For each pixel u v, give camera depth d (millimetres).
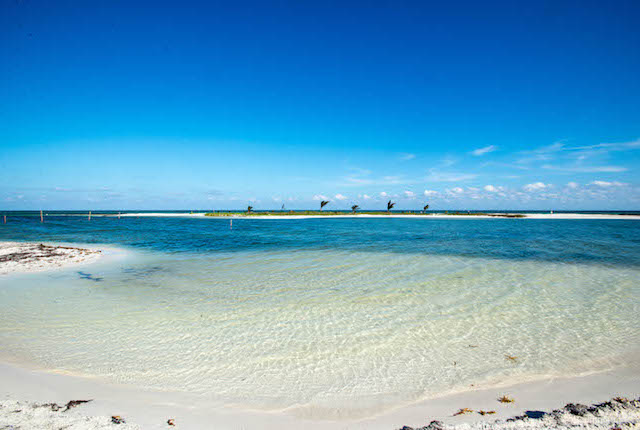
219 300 11297
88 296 11719
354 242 28469
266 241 29500
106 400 5379
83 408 5078
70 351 7316
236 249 24172
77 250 22734
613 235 34750
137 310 10203
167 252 22688
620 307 10469
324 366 6754
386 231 41312
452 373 6469
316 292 12312
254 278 14555
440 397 5625
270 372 6492
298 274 15375
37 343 7719
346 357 7152
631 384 5973
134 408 5160
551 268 16578
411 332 8531
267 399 5562
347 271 16016
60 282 13812
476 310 10250
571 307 10484
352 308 10469
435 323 9164
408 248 24219
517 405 5312
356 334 8406
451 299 11406
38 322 9117
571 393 5684
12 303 10836
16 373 6254
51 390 5645
